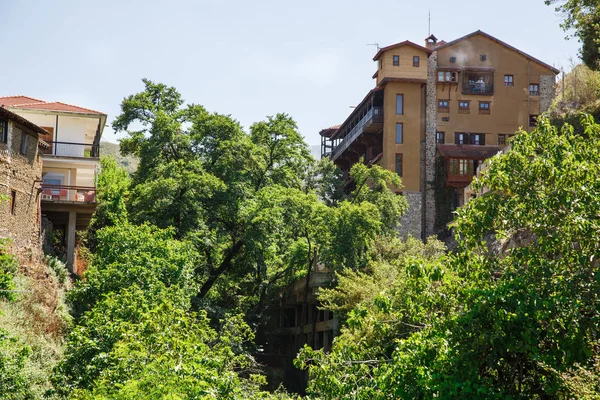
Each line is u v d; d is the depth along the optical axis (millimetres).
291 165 53156
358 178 59500
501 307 15055
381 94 70562
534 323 14789
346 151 79625
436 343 15617
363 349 17969
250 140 49438
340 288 37500
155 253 32531
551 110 52219
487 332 14789
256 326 48719
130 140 53312
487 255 17594
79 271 43062
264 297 50062
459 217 17359
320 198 69875
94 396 16609
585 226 15492
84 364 20266
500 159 17219
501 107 69938
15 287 27109
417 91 69125
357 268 43562
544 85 70562
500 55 70438
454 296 16531
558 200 15945
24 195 34281
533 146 17312
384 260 44219
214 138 47938
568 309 14781
